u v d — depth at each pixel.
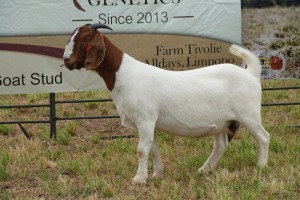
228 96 7.27
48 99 13.08
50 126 10.03
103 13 9.49
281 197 6.72
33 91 9.62
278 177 7.34
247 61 7.61
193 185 7.13
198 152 8.87
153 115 7.07
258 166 7.62
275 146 8.82
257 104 7.45
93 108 12.28
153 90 7.05
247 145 8.88
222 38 9.70
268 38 9.88
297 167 7.73
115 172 7.89
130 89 7.02
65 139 9.68
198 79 7.23
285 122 10.82
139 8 9.53
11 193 7.11
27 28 9.45
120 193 6.98
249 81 7.38
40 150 9.06
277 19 9.85
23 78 9.57
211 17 9.65
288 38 9.88
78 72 9.63
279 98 12.84
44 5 9.43
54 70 9.60
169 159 8.52
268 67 9.97
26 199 6.73
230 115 7.33
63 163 8.27
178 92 7.11
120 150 9.03
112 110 12.05
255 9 9.82
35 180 7.68
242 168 7.83
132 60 7.16
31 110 12.20
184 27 9.63
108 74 7.08
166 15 9.59
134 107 7.02
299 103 10.08
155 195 6.74
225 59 9.77
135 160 8.36
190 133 7.29
